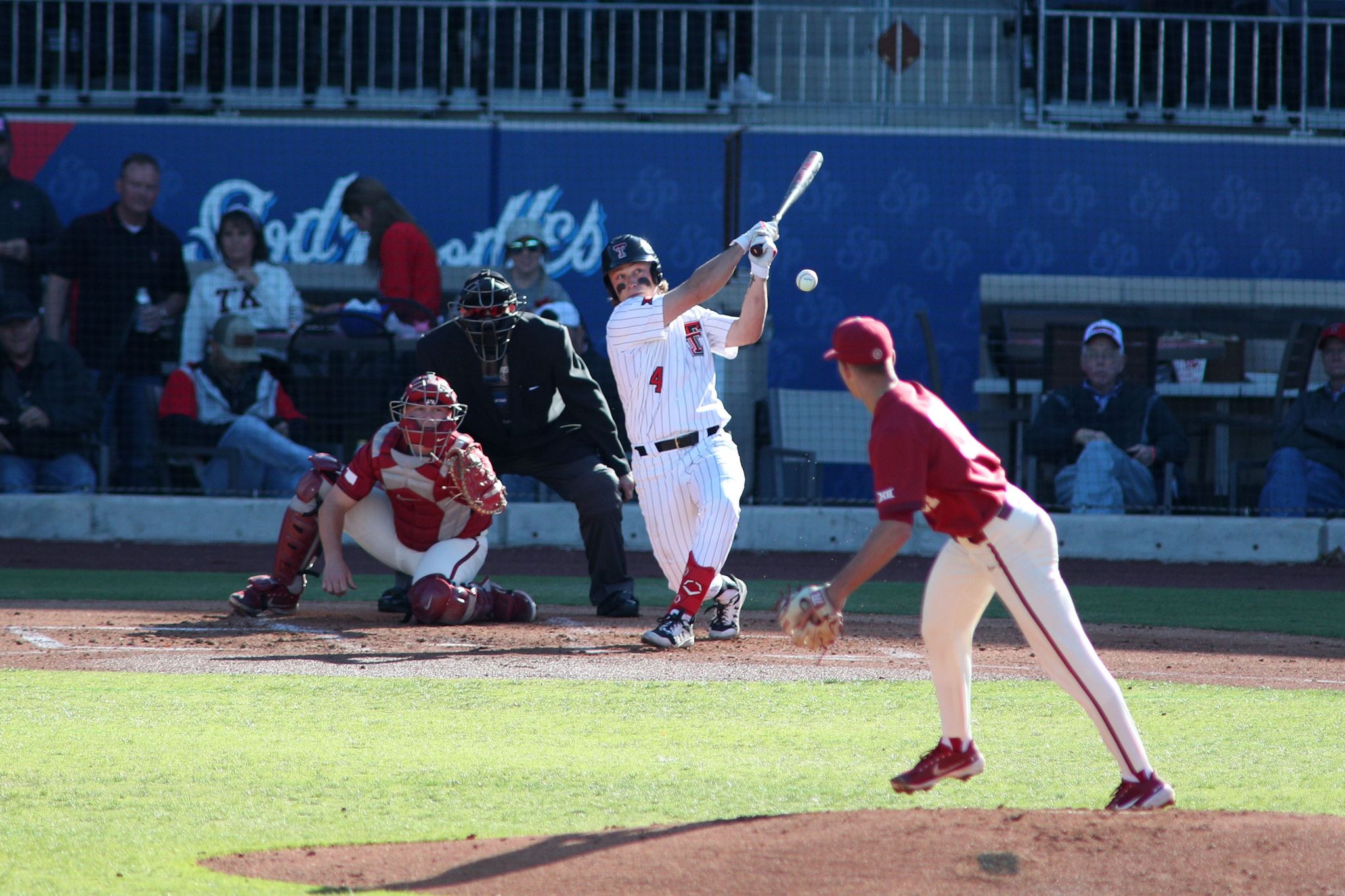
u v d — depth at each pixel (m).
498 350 24.50
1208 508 42.88
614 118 55.03
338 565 23.48
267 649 20.89
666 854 9.80
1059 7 55.81
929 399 11.27
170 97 52.69
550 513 42.69
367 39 54.50
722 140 49.84
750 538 43.00
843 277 49.69
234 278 45.06
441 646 21.27
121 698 16.69
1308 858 9.35
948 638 11.51
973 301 49.88
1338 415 43.31
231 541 42.50
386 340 42.22
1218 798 11.98
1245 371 48.44
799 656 20.62
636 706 16.48
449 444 22.91
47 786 12.32
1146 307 49.94
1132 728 11.13
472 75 55.28
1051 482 44.94
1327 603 31.42
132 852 10.27
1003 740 14.68
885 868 9.24
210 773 12.84
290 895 9.20
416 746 14.13
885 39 56.34
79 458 43.41
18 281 45.22
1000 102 57.09
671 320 20.67
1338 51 54.78
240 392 43.47
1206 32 54.34
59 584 31.88
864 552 10.88
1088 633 25.19
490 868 9.73
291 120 48.88
